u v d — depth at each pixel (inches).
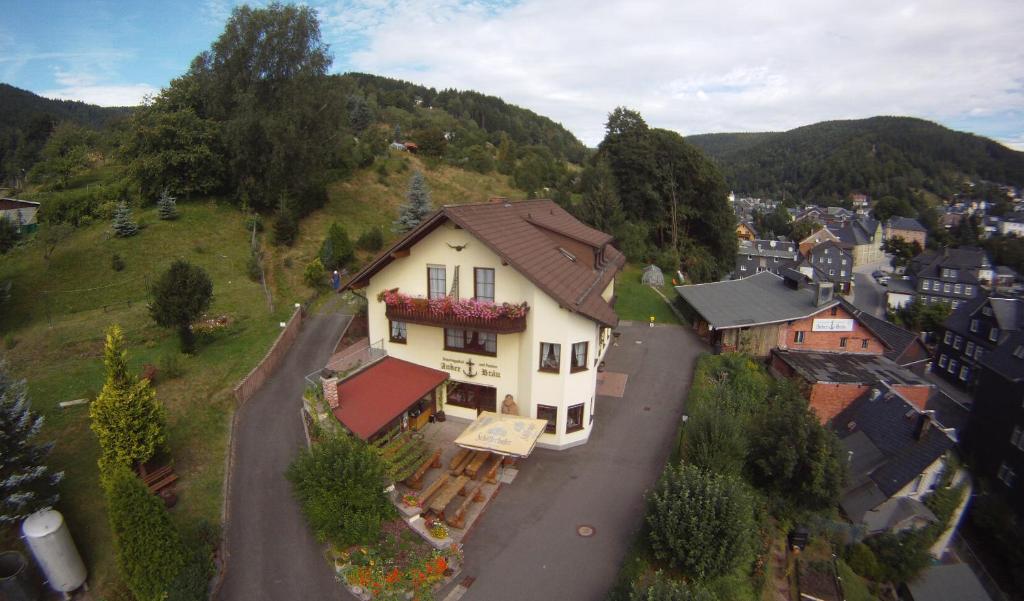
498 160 3631.9
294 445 856.9
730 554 643.5
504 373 931.3
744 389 1208.2
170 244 1595.7
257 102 1813.5
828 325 1497.3
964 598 912.9
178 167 1786.4
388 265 955.3
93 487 732.0
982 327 2319.1
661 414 1077.1
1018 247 5017.2
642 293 2048.5
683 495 669.9
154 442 730.2
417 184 1884.8
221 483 773.9
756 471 954.1
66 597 598.9
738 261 4409.5
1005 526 1197.7
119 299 1337.4
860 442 1204.5
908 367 1536.7
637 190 2805.1
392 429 851.4
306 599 603.8
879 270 5211.6
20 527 651.5
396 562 638.5
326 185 2250.2
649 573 644.7
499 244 849.5
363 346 1172.5
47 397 911.7
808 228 6520.7
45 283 1348.4
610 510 776.9
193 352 1093.8
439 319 876.6
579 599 618.8
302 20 1843.0
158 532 570.6
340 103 1973.4
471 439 796.0
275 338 1199.6
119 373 709.9
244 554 663.1
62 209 1688.0
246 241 1722.4
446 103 6811.0
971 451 1601.9
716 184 2851.9
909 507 1021.2
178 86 1888.5
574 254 1125.1
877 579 907.4
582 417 944.3
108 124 2566.4
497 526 738.8
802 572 788.6
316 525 660.1
